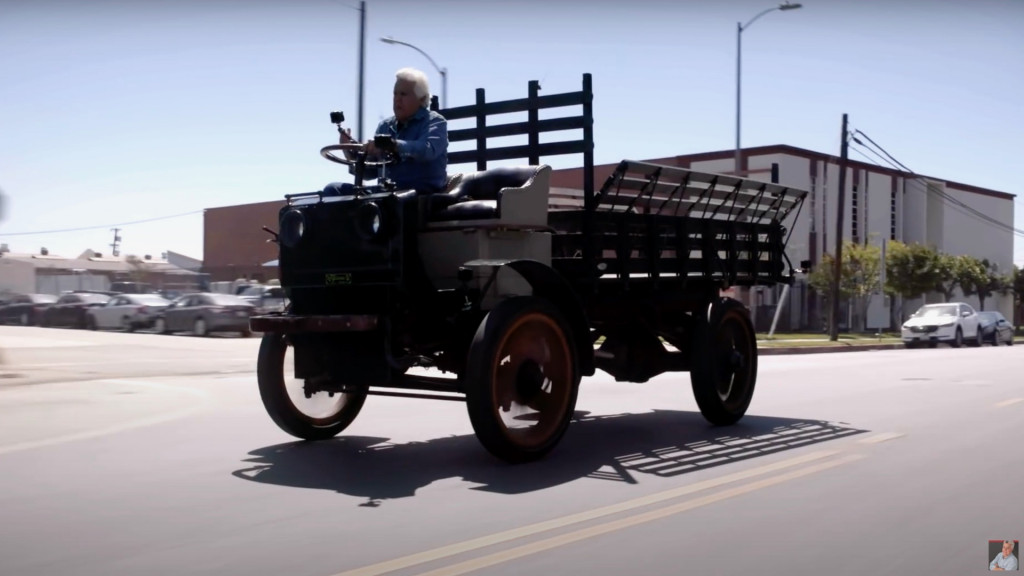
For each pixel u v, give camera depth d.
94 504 5.93
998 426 9.46
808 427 9.34
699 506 5.98
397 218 6.91
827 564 4.82
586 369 7.69
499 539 5.18
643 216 8.38
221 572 4.57
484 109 8.95
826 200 43.34
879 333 40.19
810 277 40.50
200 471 6.94
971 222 57.97
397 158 7.17
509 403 7.04
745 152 40.16
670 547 5.09
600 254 7.89
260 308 30.08
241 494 6.20
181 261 83.56
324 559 4.79
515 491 6.33
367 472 6.92
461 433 8.70
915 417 10.15
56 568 4.64
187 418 9.84
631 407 11.05
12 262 63.75
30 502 5.98
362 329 6.73
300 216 7.24
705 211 9.23
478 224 7.02
